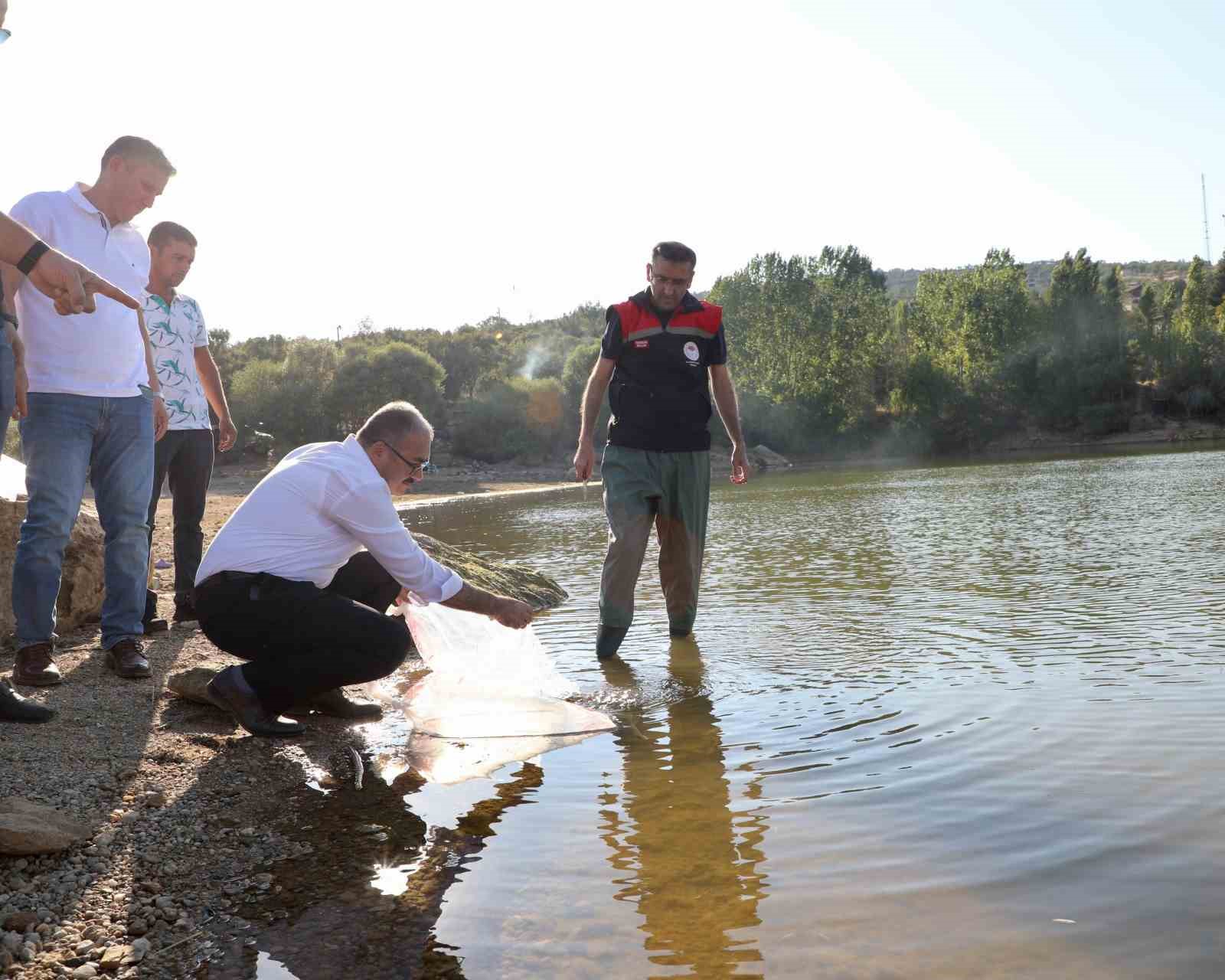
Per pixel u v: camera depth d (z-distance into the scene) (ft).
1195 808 7.62
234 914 6.86
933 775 8.85
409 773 9.84
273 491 10.85
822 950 5.89
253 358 228.02
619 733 11.00
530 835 8.05
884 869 6.97
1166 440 211.41
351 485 10.72
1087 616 15.78
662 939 6.14
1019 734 9.82
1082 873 6.68
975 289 256.73
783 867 7.11
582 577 25.04
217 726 11.32
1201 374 256.52
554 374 267.80
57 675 12.50
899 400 239.09
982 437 233.55
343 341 258.57
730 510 49.55
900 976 5.53
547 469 181.57
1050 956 5.65
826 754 9.70
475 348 262.88
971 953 5.74
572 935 6.29
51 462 12.37
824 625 16.62
